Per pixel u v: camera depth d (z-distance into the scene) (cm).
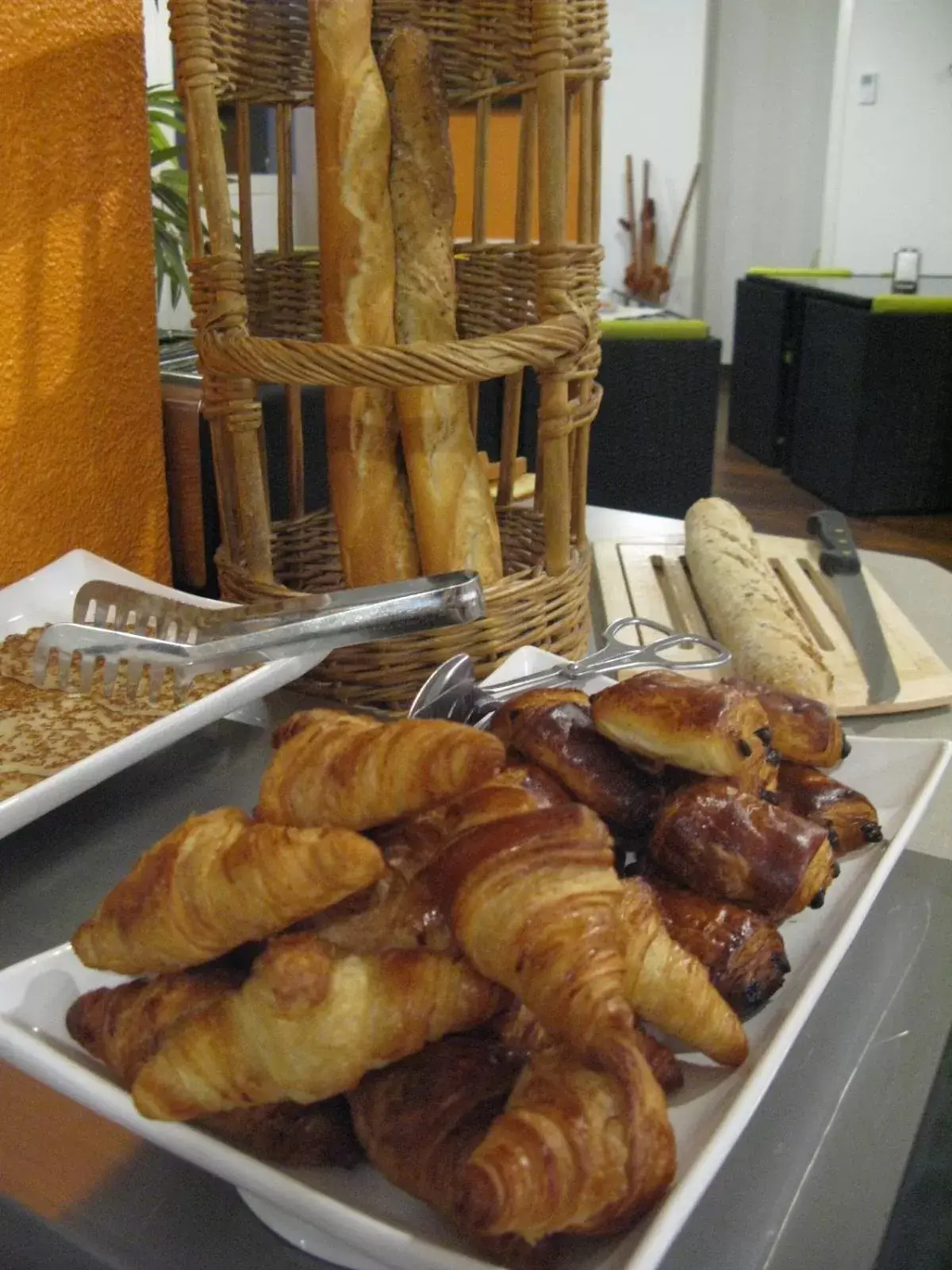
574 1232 30
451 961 33
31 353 86
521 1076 32
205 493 101
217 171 69
